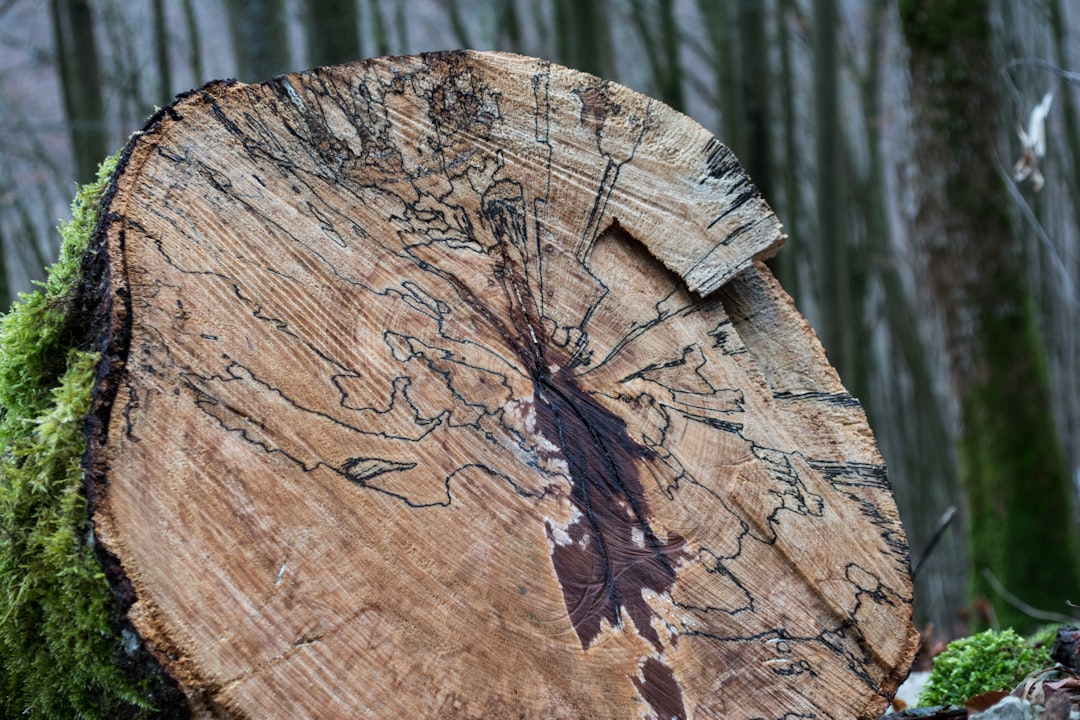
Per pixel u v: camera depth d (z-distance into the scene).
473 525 1.99
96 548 1.90
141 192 2.00
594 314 2.11
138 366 1.95
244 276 2.00
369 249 2.05
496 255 2.10
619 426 2.07
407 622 1.94
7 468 1.97
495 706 1.94
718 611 2.03
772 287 2.18
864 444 2.14
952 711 2.24
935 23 4.70
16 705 2.02
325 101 2.08
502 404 2.04
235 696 1.89
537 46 8.45
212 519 1.92
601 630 1.99
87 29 5.14
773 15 8.84
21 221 6.34
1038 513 4.73
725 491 2.07
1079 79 3.29
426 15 9.48
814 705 2.03
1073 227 8.66
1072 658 2.29
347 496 1.97
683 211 2.14
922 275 5.02
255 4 4.90
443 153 2.11
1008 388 4.75
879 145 9.41
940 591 8.65
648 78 8.59
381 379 2.01
